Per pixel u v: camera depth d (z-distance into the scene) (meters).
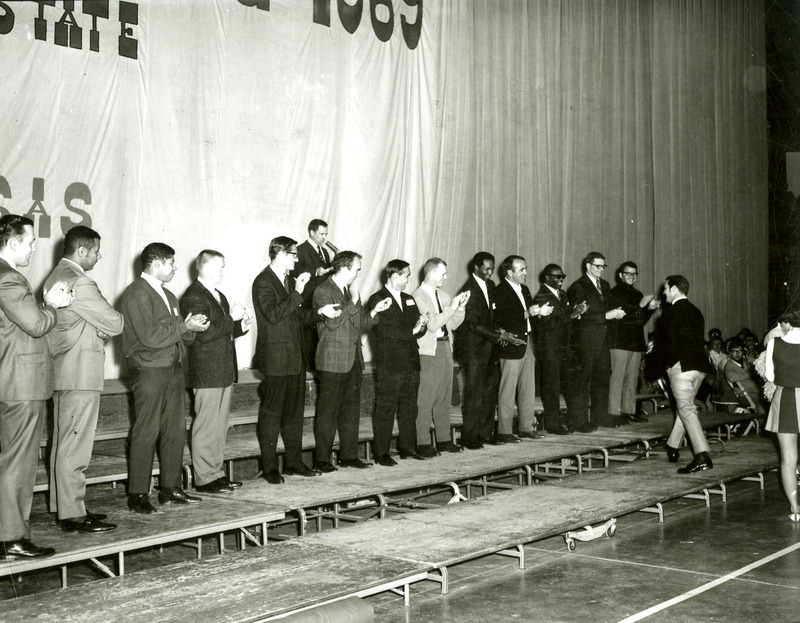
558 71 10.35
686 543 5.45
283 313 5.52
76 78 6.32
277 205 7.61
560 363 7.95
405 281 6.42
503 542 4.53
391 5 8.55
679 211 12.57
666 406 10.66
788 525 5.93
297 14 7.79
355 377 6.21
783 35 14.73
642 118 11.77
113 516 4.59
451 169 9.13
